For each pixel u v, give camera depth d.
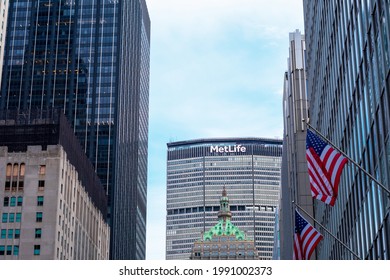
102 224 183.12
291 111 130.12
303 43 128.62
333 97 75.69
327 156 37.38
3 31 127.25
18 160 140.62
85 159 169.75
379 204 50.09
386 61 46.19
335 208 76.81
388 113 45.75
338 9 70.50
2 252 134.25
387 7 45.50
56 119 154.00
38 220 135.75
